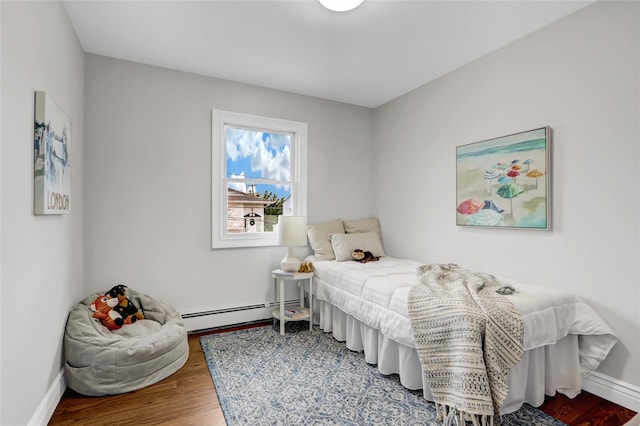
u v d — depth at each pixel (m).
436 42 2.49
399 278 2.42
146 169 2.86
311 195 3.65
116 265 2.75
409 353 2.01
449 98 3.02
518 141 2.42
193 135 3.05
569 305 1.99
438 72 3.03
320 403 1.89
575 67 2.11
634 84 1.85
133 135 2.81
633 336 1.87
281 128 3.48
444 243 3.08
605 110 1.97
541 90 2.30
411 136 3.47
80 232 2.50
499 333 1.65
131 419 1.76
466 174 2.82
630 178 1.87
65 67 2.08
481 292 1.95
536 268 2.34
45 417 1.69
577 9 2.08
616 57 1.92
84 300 2.41
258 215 3.48
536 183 2.30
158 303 2.66
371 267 2.93
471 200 2.78
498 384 1.54
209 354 2.55
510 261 2.51
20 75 1.42
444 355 1.70
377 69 2.96
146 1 2.00
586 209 2.06
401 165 3.61
